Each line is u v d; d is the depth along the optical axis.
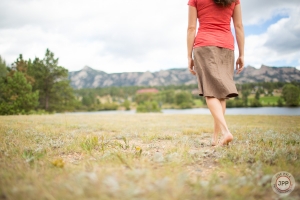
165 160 1.97
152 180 1.34
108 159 2.07
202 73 2.90
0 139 3.15
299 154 2.18
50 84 39.69
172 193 1.18
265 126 5.66
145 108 50.62
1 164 1.81
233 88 2.83
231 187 1.30
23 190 1.19
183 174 1.44
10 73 31.42
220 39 2.93
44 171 1.66
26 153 2.18
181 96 106.56
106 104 110.44
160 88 176.25
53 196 1.13
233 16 3.14
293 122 7.08
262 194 1.30
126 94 171.75
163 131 4.84
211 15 2.96
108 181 1.20
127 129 5.18
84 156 2.32
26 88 20.30
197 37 3.02
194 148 2.90
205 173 1.79
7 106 18.89
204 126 6.00
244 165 1.89
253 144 2.88
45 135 3.75
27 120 7.60
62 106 40.59
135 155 2.33
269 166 1.75
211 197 1.21
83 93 164.00
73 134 4.02
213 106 2.82
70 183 1.27
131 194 1.10
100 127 5.53
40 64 38.69
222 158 2.16
